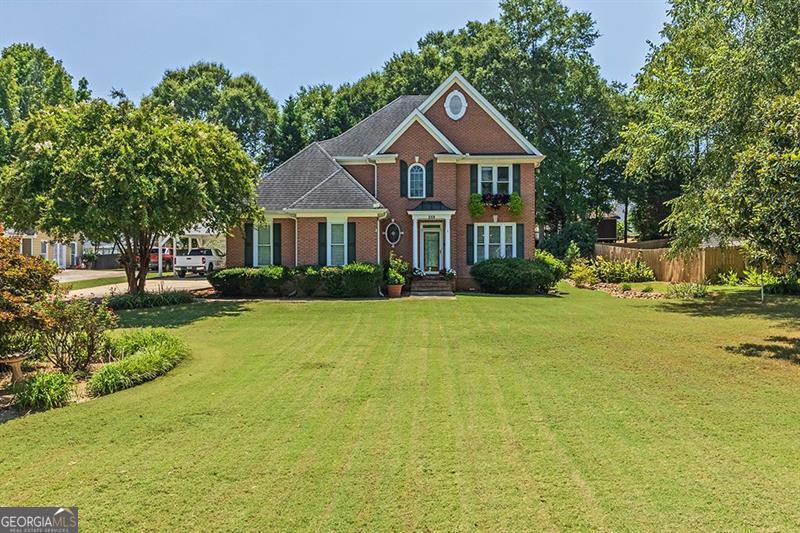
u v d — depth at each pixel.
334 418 7.36
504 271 25.55
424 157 27.73
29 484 5.51
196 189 19.34
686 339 13.29
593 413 7.51
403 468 5.71
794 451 6.12
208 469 5.77
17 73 46.41
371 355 11.49
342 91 51.66
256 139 52.47
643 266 33.81
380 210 24.89
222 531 4.56
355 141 29.86
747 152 12.28
